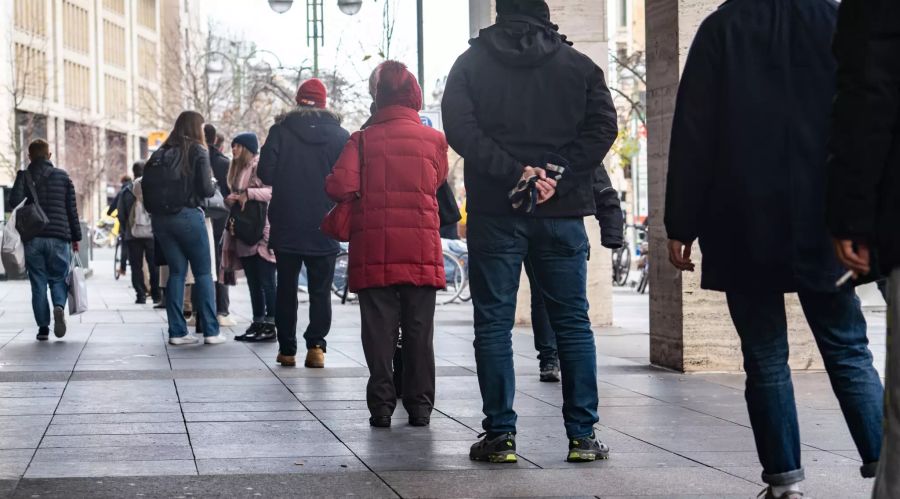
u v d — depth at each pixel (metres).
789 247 6.05
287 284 13.43
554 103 7.68
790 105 6.11
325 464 7.77
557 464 7.73
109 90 133.62
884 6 4.48
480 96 7.69
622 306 25.19
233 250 16.70
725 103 6.22
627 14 66.94
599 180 11.92
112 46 134.50
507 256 7.74
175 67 88.81
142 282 25.41
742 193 6.13
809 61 6.13
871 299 11.87
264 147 13.34
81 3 125.00
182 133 15.91
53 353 14.93
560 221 7.70
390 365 9.39
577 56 7.77
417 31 28.05
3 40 100.81
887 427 4.41
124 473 7.43
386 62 9.87
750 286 6.14
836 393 6.14
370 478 7.31
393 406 9.39
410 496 6.80
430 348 9.44
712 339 12.69
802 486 7.01
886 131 4.46
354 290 9.52
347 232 9.70
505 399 7.83
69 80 122.19
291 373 12.84
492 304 7.81
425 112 24.95
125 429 9.12
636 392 11.16
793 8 6.19
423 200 9.59
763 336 6.24
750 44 6.20
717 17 6.32
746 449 8.23
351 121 41.69
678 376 12.41
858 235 4.49
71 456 8.00
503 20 7.78
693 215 6.32
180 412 10.02
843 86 4.53
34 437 8.74
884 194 4.48
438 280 9.48
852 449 8.21
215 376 12.55
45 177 16.83
